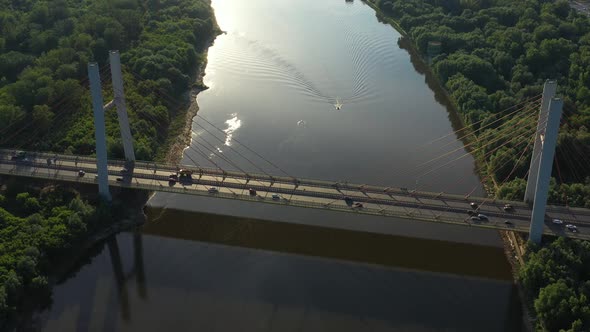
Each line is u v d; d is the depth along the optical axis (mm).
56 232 137750
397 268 139875
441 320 125125
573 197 151250
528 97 199625
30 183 158250
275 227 153875
